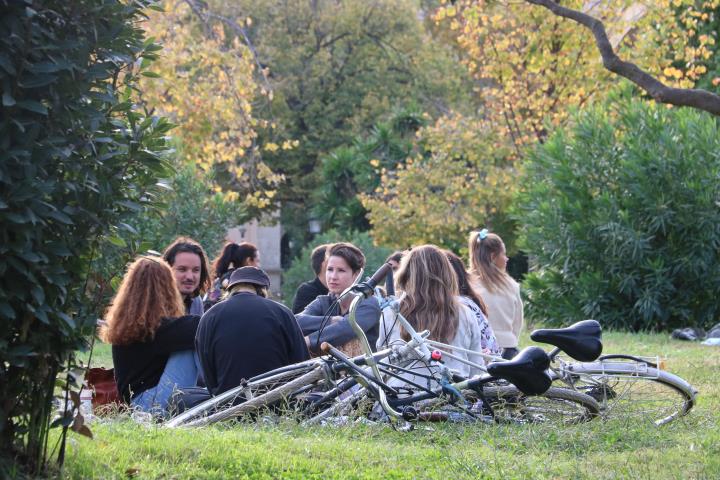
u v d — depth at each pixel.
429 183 45.19
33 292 6.23
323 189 56.09
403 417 9.31
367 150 53.91
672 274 28.25
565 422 9.77
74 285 6.71
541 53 33.50
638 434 9.34
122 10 6.61
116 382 10.81
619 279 28.53
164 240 30.50
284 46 59.31
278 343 10.14
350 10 59.97
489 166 43.84
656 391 10.25
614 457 8.52
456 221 44.03
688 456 8.57
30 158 6.21
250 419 9.56
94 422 8.95
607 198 28.70
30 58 6.27
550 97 35.62
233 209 33.09
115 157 6.71
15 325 6.53
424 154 53.66
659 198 28.16
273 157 60.47
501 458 8.25
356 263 12.46
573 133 30.50
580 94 33.69
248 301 10.24
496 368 8.41
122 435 8.38
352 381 9.67
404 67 62.69
